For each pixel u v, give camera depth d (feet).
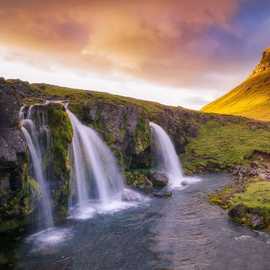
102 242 103.14
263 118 599.98
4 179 100.01
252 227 111.65
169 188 178.50
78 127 156.56
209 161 248.73
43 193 118.73
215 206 140.46
